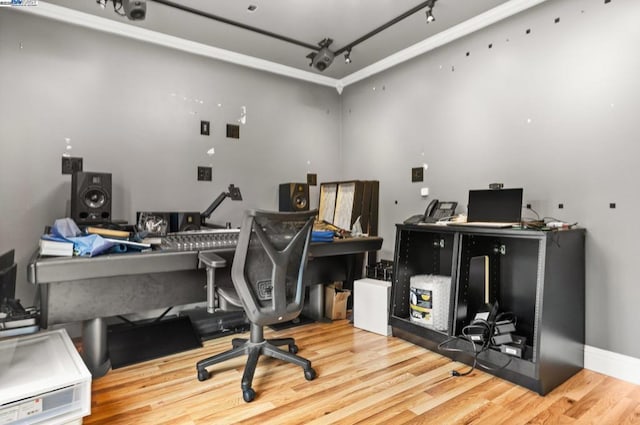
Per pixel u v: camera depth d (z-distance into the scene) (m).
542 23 2.36
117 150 2.78
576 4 2.20
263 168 3.51
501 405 1.73
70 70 2.60
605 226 2.08
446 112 2.96
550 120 2.32
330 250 2.67
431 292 2.43
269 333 2.70
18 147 2.43
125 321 2.75
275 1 2.46
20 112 2.43
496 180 2.61
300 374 2.04
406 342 2.52
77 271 1.77
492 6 2.53
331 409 1.69
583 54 2.17
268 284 1.92
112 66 2.76
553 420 1.61
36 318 1.92
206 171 3.18
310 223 2.01
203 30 2.86
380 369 2.10
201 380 1.96
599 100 2.11
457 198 2.88
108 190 2.37
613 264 2.05
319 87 3.88
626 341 2.00
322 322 2.96
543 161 2.36
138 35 2.83
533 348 1.92
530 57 2.42
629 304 1.99
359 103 3.80
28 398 1.34
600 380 1.99
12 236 2.41
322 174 3.92
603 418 1.62
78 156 2.63
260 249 1.89
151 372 2.07
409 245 2.73
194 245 2.21
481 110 2.71
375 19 2.70
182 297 2.23
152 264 1.95
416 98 3.21
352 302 3.18
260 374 2.04
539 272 1.85
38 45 2.49
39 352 1.68
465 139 2.81
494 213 2.31
